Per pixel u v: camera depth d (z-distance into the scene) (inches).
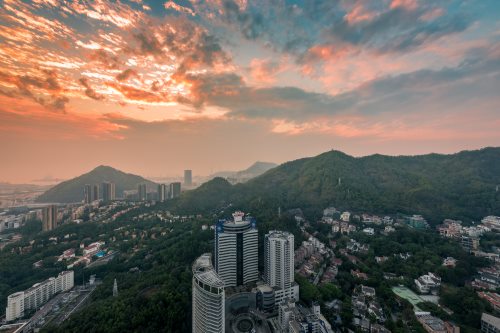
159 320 7342.5
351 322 7746.1
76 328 7037.4
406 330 7263.8
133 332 6924.2
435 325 7465.6
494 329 7204.7
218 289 5895.7
